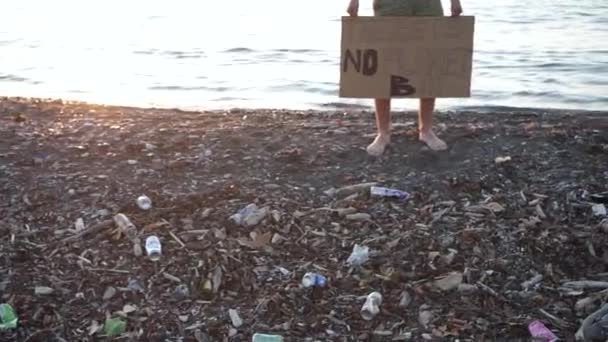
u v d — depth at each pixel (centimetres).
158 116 813
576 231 500
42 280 457
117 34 1633
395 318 428
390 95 591
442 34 580
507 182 568
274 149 641
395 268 466
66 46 1494
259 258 476
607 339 403
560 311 432
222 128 720
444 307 436
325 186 565
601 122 782
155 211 524
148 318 428
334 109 977
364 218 517
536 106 991
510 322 422
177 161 608
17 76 1226
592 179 572
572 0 2112
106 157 626
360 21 580
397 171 587
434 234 499
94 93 1103
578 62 1277
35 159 620
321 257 480
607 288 446
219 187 560
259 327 422
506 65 1259
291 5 2098
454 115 842
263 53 1387
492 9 1967
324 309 435
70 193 554
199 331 419
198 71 1247
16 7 2108
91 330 420
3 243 491
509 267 468
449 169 589
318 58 1338
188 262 471
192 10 2016
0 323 421
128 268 467
